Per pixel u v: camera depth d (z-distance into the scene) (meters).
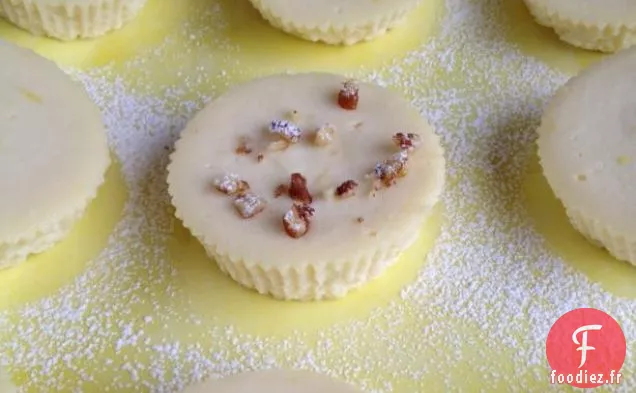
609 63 0.29
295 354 0.26
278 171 0.26
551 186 0.27
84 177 0.26
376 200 0.26
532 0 0.31
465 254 0.28
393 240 0.25
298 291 0.26
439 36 0.32
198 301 0.27
